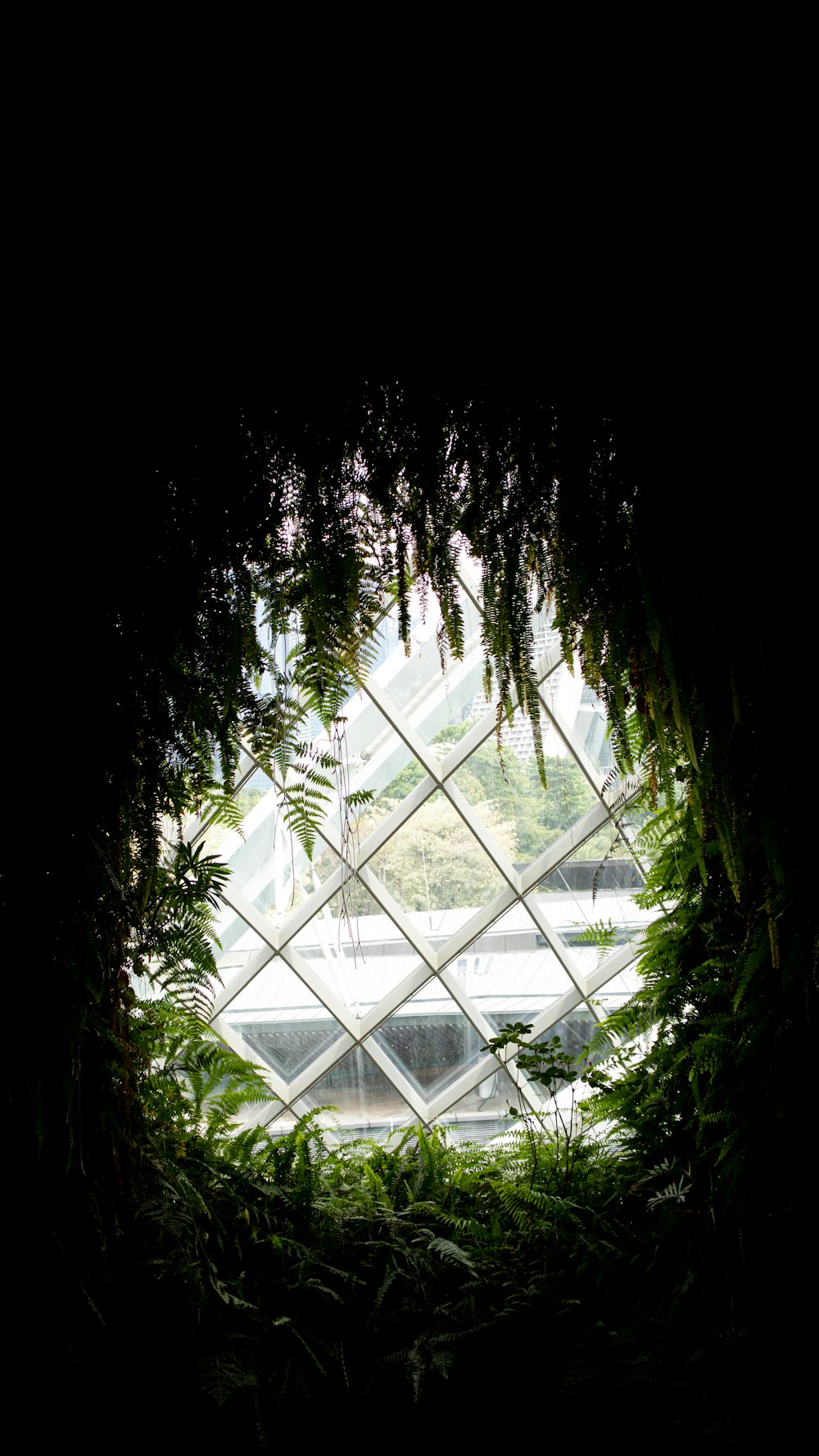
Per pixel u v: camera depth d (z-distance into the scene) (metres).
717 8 2.22
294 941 6.56
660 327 2.36
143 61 2.27
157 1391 2.90
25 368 2.39
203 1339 3.15
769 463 2.37
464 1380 3.70
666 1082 3.72
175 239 2.34
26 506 2.44
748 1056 2.97
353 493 2.66
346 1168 4.72
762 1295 3.07
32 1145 2.54
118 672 2.57
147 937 3.10
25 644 2.47
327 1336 3.63
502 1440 3.60
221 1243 3.43
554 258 2.33
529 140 2.29
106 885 2.64
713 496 2.42
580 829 6.31
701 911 3.49
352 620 2.87
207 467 2.49
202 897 3.26
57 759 2.50
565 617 2.77
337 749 3.45
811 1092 2.86
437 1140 5.14
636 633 2.71
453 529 2.64
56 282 2.36
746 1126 3.02
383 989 6.74
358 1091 7.02
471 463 2.54
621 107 2.27
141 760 2.74
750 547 2.41
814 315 2.32
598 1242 3.87
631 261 2.33
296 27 2.26
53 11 2.24
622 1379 3.40
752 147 2.27
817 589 2.39
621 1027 4.17
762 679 2.50
